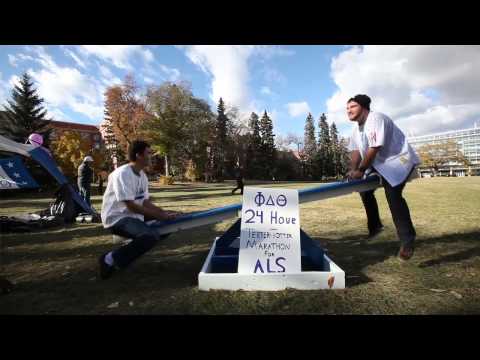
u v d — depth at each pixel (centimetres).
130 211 303
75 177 2398
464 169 9112
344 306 220
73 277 301
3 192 1844
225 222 643
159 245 437
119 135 3878
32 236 516
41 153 682
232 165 6319
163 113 4512
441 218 619
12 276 307
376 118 304
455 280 271
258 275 255
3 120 2977
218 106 6091
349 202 1044
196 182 4900
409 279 275
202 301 233
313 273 255
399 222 309
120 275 303
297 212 289
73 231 562
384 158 312
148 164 316
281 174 6975
